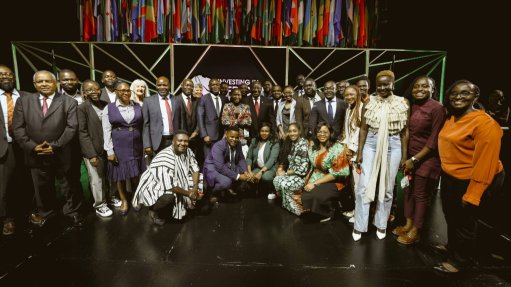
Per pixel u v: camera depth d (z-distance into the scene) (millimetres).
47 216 3043
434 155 2434
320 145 3213
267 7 5516
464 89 2000
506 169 3715
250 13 5594
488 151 1920
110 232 2852
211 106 3984
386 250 2557
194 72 5992
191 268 2273
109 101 3672
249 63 6016
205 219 3160
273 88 4688
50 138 2793
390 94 2557
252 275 2193
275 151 3850
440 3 5195
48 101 2809
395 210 3410
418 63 5781
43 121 2762
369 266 2316
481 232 2814
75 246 2592
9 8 5145
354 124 3057
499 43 4363
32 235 2783
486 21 4551
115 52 5902
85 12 5371
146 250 2527
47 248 2555
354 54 6062
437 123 2340
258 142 4086
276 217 3227
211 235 2805
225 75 6031
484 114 1975
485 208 3199
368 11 5668
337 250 2551
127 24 5461
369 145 2637
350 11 5551
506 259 2377
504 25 4293
